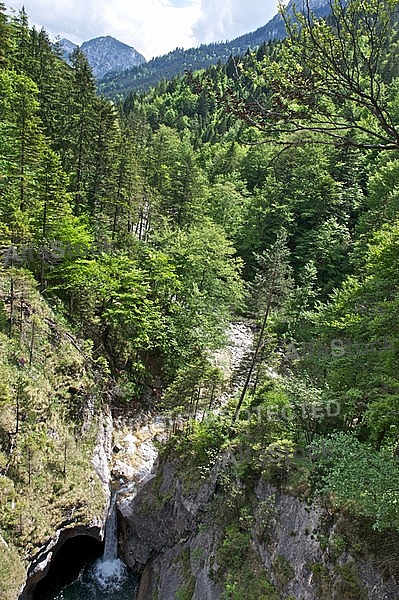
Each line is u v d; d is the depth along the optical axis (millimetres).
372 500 9461
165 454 23594
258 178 64688
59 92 40344
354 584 11617
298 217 46375
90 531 21875
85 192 36969
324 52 5402
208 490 19672
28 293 25859
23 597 19203
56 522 20172
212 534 18188
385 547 11664
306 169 46719
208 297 36562
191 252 36906
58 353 25766
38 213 28281
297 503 15070
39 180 27594
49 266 29375
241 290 39344
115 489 24938
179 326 33094
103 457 25672
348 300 18453
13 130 28328
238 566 15914
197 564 18000
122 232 37031
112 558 23609
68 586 21359
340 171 46938
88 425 25594
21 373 22328
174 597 17906
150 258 34344
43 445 21438
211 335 32594
